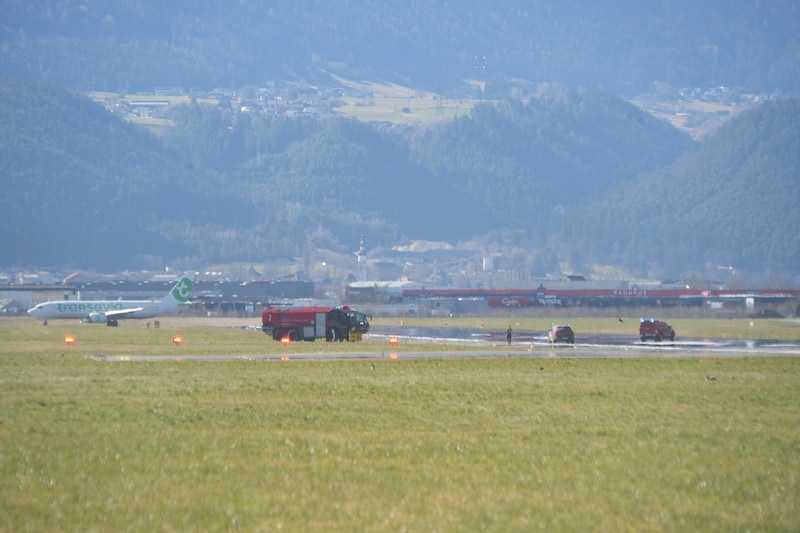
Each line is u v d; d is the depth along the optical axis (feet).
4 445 466.70
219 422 545.03
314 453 447.42
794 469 419.74
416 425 537.65
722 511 346.95
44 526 324.19
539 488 377.71
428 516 335.47
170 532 317.42
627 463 428.97
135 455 442.09
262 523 326.65
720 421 563.07
